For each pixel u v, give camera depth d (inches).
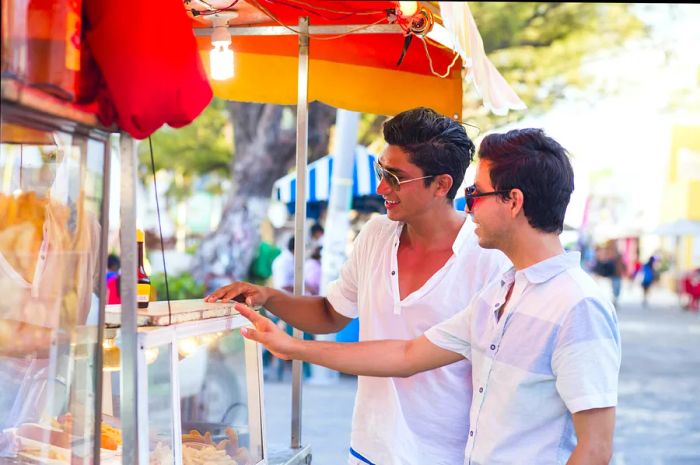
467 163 101.0
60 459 70.2
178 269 595.8
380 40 132.0
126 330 68.6
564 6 631.8
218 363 88.0
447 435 100.6
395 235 104.5
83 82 64.9
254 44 136.9
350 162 357.1
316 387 366.0
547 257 78.1
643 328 728.3
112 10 64.6
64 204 69.1
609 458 72.8
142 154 642.8
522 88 662.5
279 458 108.1
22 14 56.4
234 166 542.0
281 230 645.3
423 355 88.0
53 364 71.1
